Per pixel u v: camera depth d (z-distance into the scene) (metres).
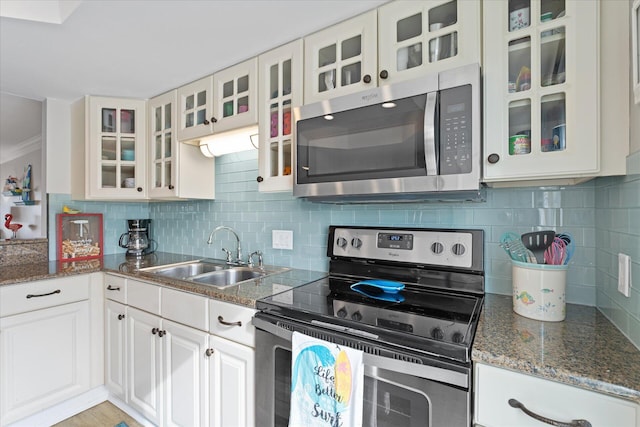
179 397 1.51
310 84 1.39
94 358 1.95
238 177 2.10
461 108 1.01
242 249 2.08
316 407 0.96
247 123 1.61
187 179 2.03
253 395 1.22
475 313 1.05
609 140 0.86
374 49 1.23
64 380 1.83
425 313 1.06
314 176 1.32
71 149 2.28
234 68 1.68
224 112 1.75
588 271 1.12
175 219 2.49
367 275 1.50
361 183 1.21
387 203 1.52
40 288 1.74
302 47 1.42
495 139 1.00
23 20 1.28
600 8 0.88
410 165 1.10
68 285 1.85
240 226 2.09
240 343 1.27
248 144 1.86
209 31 1.39
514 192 1.25
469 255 1.27
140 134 2.13
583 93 0.88
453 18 1.11
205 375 1.39
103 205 2.44
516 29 0.98
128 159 2.15
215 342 1.35
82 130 2.16
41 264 2.06
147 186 2.12
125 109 2.13
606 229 1.00
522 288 1.03
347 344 0.93
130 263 2.09
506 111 0.99
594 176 0.91
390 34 1.19
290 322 1.08
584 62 0.88
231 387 1.29
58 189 2.22
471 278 1.27
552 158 0.92
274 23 1.33
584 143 0.88
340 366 0.92
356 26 1.27
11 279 1.64
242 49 1.54
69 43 1.47
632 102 0.80
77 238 2.29
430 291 1.33
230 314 1.30
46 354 1.76
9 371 1.63
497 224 1.28
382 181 1.16
